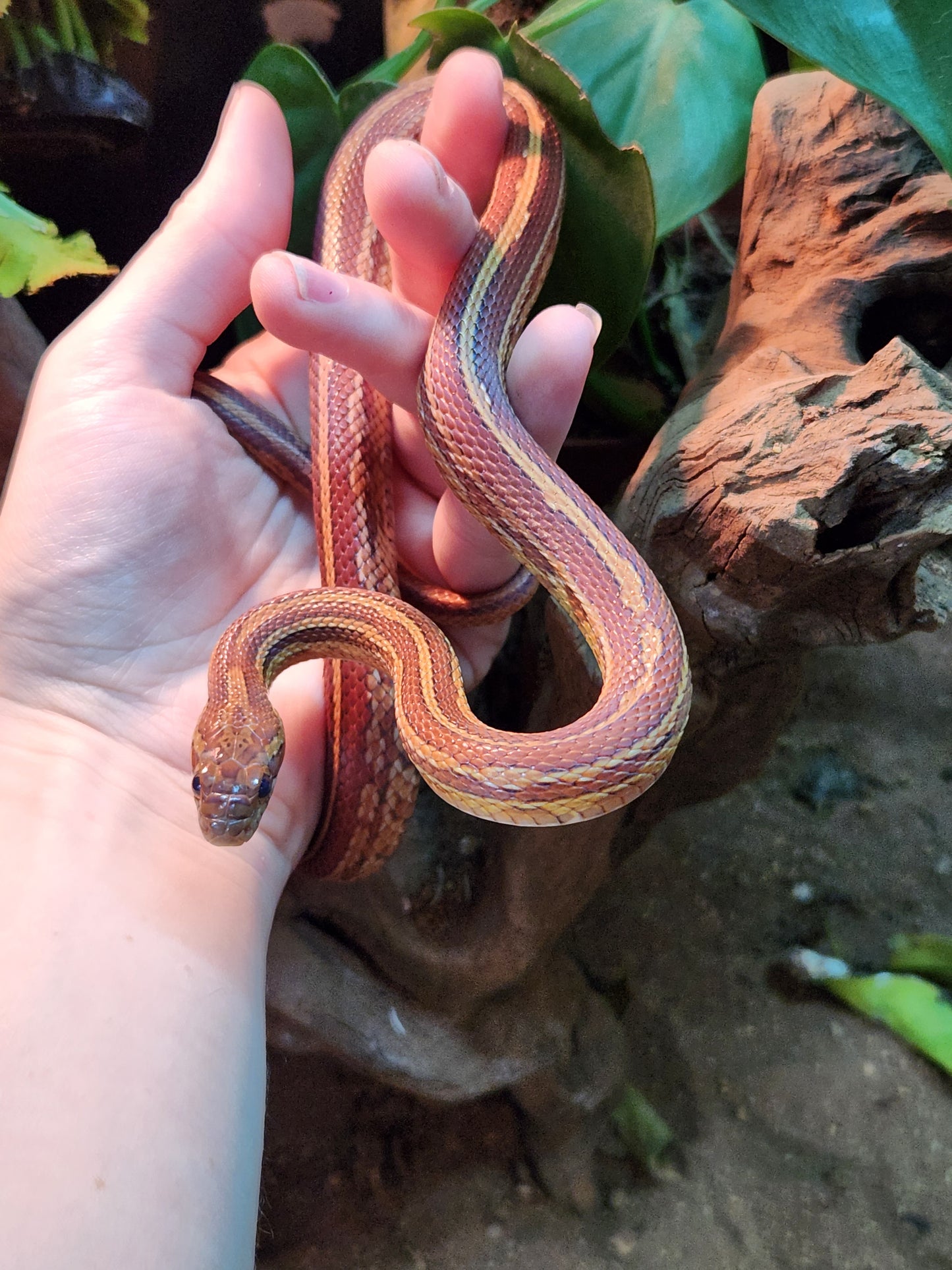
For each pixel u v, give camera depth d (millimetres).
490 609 214
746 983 271
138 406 187
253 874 192
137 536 187
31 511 184
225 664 189
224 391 209
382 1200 252
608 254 204
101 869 175
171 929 175
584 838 216
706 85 205
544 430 180
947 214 188
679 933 278
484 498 177
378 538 211
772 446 158
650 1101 258
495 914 230
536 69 190
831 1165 247
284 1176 253
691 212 208
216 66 194
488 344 178
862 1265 234
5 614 184
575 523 174
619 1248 242
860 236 196
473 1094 237
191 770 194
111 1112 156
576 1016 251
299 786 207
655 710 160
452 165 196
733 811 293
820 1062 259
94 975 165
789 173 202
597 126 189
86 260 181
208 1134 163
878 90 148
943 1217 238
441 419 175
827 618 174
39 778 180
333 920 229
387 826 204
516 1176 254
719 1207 245
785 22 149
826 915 278
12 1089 153
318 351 167
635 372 275
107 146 191
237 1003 177
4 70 177
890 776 294
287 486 221
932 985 263
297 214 217
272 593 217
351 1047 224
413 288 185
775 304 203
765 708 215
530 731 243
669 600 180
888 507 154
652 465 185
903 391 151
